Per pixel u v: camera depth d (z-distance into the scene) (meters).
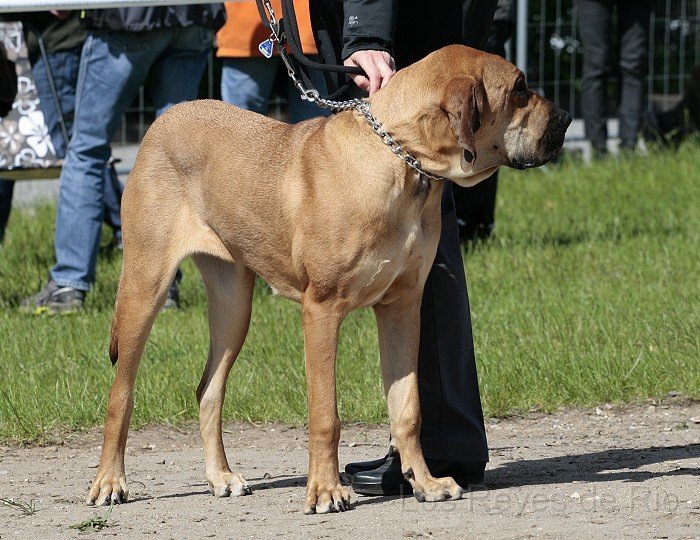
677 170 22.06
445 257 7.74
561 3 25.42
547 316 12.42
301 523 6.94
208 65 21.16
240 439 9.88
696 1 25.89
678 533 6.39
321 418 7.22
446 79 7.03
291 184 7.45
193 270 15.92
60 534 6.88
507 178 22.23
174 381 10.86
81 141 13.83
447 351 7.75
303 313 7.34
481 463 7.85
